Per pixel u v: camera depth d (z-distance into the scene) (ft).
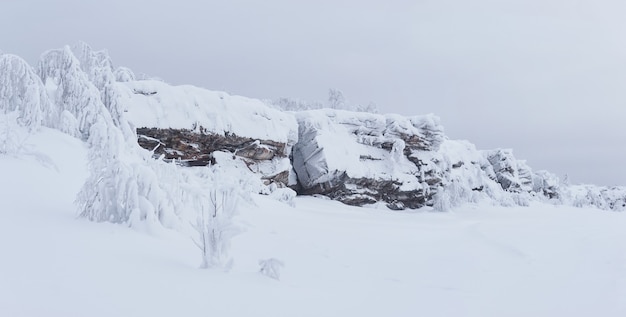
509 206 113.70
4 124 33.94
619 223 56.95
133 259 15.89
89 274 12.84
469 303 16.61
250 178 60.39
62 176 29.71
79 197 22.17
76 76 43.21
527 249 31.71
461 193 103.30
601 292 18.52
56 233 17.30
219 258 17.33
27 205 21.47
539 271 23.77
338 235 36.47
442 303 16.48
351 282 19.58
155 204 23.04
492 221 67.82
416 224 56.39
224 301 12.91
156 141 56.80
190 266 16.98
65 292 10.95
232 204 18.56
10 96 36.94
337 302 15.21
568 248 32.04
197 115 60.54
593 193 160.86
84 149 37.96
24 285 10.82
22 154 30.19
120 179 22.44
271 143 68.59
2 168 26.32
